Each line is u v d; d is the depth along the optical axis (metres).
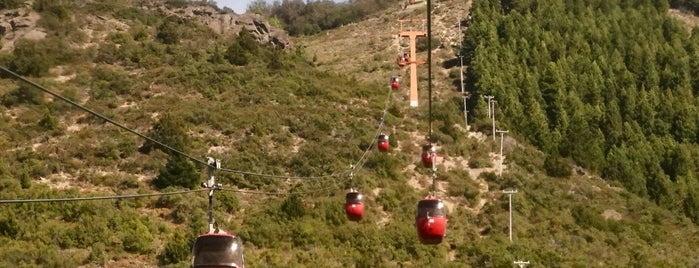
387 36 126.75
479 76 91.88
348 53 120.44
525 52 99.19
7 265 41.12
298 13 156.38
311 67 94.19
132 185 55.84
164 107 70.50
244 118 70.25
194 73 79.62
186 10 101.38
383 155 67.50
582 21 111.38
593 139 83.00
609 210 69.12
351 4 156.00
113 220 48.91
